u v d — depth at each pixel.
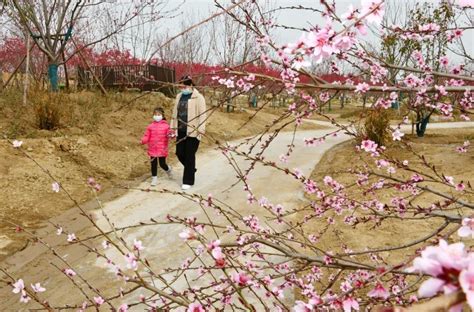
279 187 7.00
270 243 1.90
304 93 2.11
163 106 12.87
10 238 4.95
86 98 11.28
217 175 7.92
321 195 2.70
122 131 9.99
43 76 12.96
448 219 1.92
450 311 0.60
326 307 1.60
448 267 0.63
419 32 2.17
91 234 5.16
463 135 13.15
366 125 8.08
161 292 1.95
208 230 5.00
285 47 1.45
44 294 3.83
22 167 6.88
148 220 5.56
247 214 5.60
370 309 2.06
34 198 6.15
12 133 8.03
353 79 2.15
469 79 1.80
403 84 2.09
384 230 4.72
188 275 3.89
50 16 11.66
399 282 2.32
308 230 4.84
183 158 7.01
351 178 6.70
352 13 1.39
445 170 7.39
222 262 1.65
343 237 4.59
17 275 4.20
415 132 13.99
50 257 4.57
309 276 2.60
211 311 2.73
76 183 6.97
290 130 14.65
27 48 9.79
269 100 2.05
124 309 2.10
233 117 15.26
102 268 4.26
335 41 1.35
